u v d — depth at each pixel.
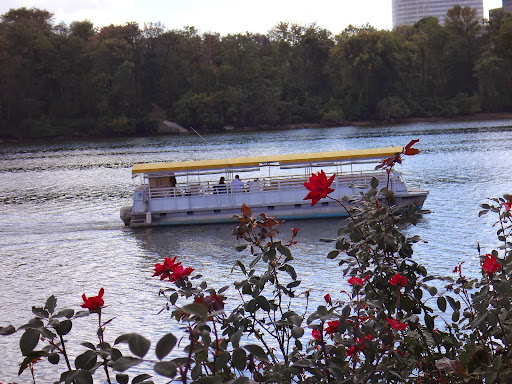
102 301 4.45
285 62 169.00
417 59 158.62
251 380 3.47
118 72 147.75
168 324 20.20
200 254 30.91
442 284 21.19
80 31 160.38
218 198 38.53
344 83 158.62
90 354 4.11
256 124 155.88
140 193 38.78
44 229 39.31
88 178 68.00
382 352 4.78
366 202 5.53
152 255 31.30
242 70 158.00
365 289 5.37
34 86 147.25
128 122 147.25
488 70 150.25
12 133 144.12
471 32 159.62
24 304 23.98
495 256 5.70
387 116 152.00
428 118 155.88
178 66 154.62
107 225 39.84
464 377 4.55
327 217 38.16
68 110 149.62
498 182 50.28
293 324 4.75
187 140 128.38
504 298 4.76
